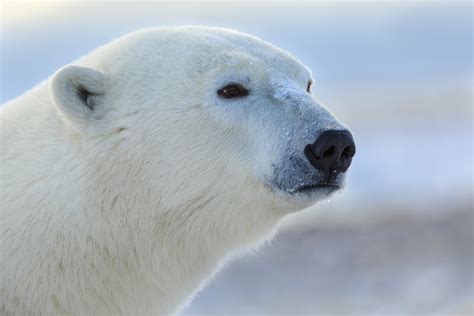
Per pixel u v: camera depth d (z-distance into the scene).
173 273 9.59
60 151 9.19
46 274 8.87
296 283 27.75
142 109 9.39
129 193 9.23
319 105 9.55
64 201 8.98
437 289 25.53
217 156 9.39
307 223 36.50
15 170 9.16
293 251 32.12
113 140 9.28
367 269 29.17
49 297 8.91
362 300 25.23
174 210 9.34
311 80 10.55
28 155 9.22
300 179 9.23
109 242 9.14
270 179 9.34
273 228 10.09
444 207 39.19
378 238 33.59
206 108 9.41
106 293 9.21
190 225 9.45
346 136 9.16
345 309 24.19
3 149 9.33
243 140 9.41
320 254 31.67
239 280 28.30
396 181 47.75
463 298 23.88
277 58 9.98
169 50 9.70
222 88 9.46
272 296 26.25
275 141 9.29
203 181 9.38
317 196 9.35
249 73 9.55
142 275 9.38
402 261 29.94
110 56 9.88
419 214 37.88
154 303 9.59
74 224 8.98
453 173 49.66
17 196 9.00
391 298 25.17
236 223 9.65
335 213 38.62
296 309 24.48
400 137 69.50
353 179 48.94
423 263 29.47
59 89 9.05
